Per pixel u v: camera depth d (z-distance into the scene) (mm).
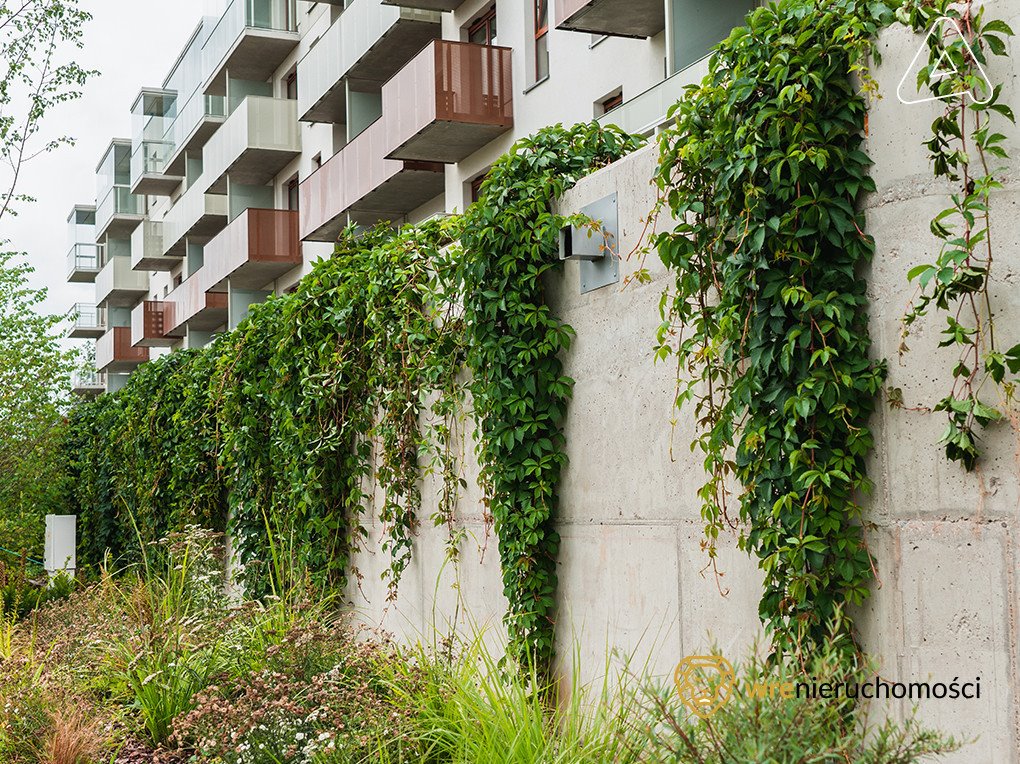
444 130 16859
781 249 4062
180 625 7656
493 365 6199
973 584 3529
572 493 5906
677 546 5035
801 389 3957
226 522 12141
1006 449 3447
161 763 6309
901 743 3133
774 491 4180
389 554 8117
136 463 15328
